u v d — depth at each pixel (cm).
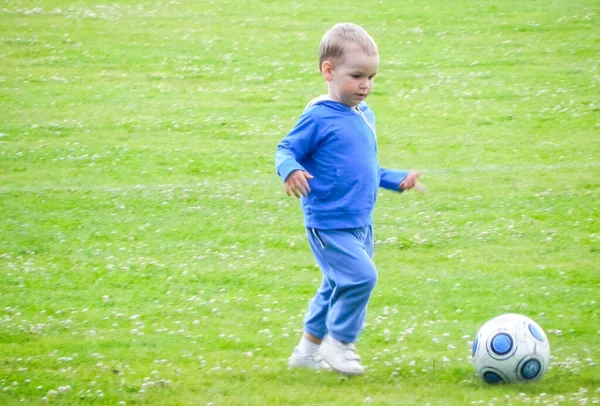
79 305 1455
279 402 1055
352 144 1100
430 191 2041
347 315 1110
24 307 1441
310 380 1128
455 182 2098
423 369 1172
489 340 1117
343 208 1093
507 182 2094
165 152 2312
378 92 2794
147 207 1952
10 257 1677
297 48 3266
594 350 1257
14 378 1146
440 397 1067
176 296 1499
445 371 1167
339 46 1100
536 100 2692
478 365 1123
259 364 1198
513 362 1103
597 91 2755
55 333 1330
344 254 1091
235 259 1672
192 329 1352
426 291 1511
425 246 1731
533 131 2453
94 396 1080
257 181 2119
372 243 1150
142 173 2173
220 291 1523
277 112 2647
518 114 2581
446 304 1452
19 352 1246
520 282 1552
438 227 1827
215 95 2805
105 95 2794
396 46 3244
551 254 1689
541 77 2900
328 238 1096
